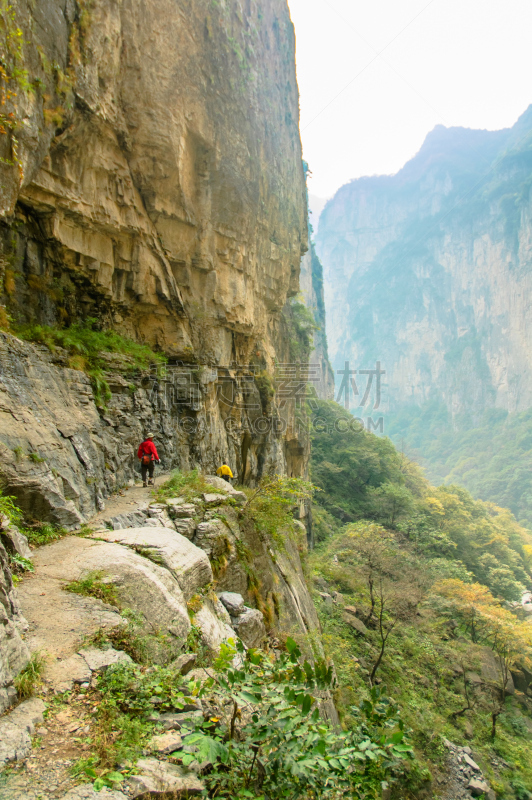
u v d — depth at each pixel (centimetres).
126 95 1132
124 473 1036
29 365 719
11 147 702
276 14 2152
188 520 749
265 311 2208
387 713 312
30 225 956
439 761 1512
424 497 5391
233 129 1499
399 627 2192
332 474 4700
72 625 381
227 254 1612
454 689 1942
